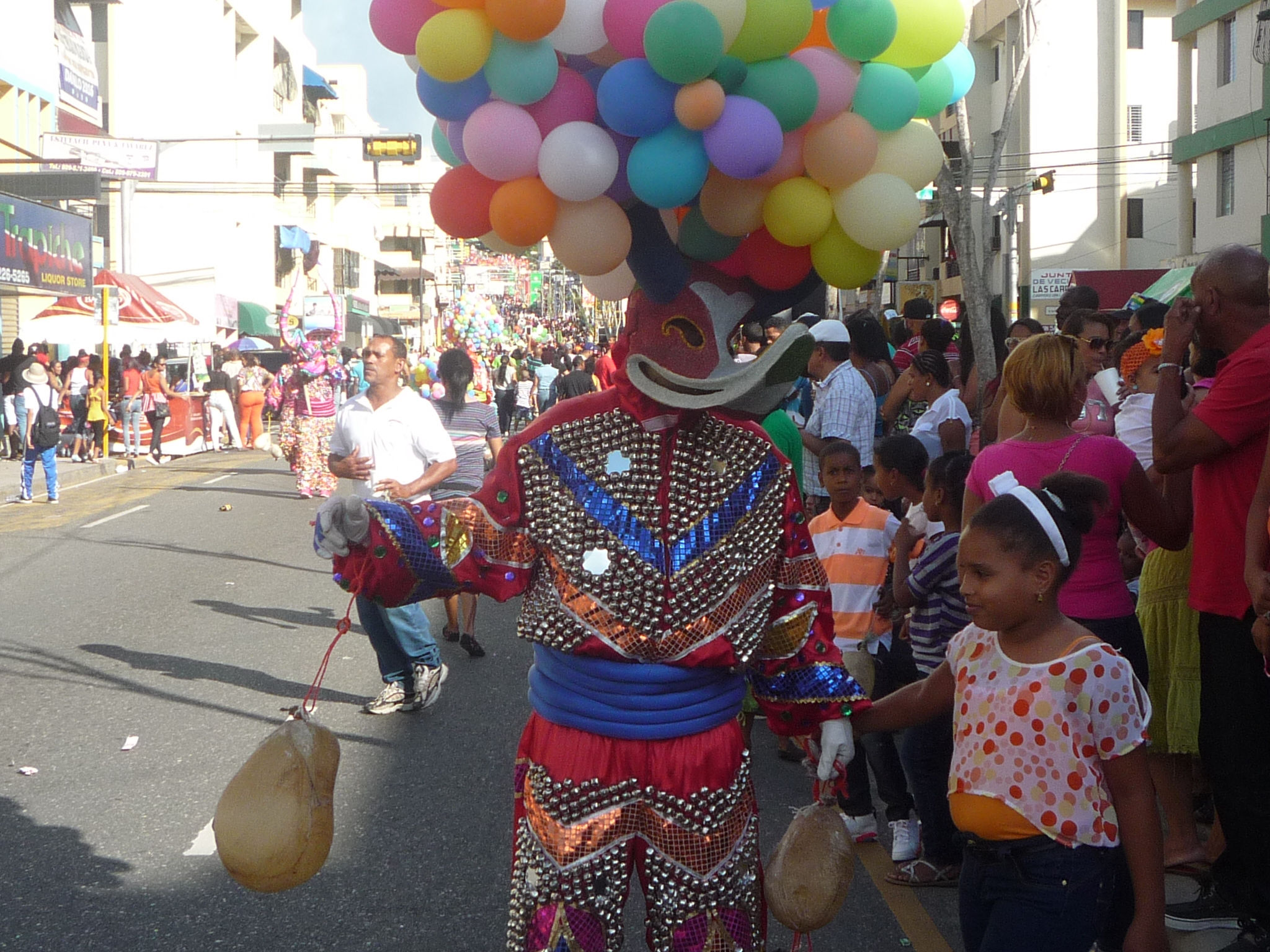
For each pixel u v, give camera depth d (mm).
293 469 16156
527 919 2686
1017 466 3824
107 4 39219
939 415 7137
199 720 6375
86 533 13156
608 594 2621
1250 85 25266
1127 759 2854
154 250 41188
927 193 14984
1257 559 3490
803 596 2803
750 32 2541
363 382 27312
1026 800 2842
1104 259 35250
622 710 2635
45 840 4809
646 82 2498
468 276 70062
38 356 19859
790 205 2670
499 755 5844
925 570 4418
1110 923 3400
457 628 8148
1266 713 3693
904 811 4617
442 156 3006
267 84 49156
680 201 2609
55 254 23156
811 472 7266
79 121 32406
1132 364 5500
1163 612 4359
